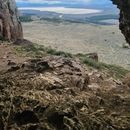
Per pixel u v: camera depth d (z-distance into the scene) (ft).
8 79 37.86
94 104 31.45
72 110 29.22
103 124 27.96
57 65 43.16
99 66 102.17
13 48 113.91
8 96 31.96
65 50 359.66
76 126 27.55
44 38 464.65
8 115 29.40
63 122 27.76
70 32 583.99
